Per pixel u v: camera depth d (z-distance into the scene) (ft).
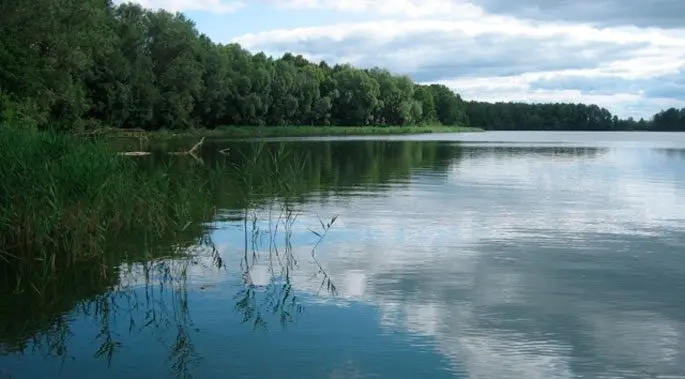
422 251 32.63
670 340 20.16
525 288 25.82
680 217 43.70
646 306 23.53
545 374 17.65
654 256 31.48
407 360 18.51
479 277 27.55
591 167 91.71
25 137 37.65
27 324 21.72
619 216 44.21
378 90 334.44
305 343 19.81
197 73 208.54
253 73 256.73
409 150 140.46
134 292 25.45
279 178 53.57
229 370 17.80
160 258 31.14
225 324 21.62
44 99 114.52
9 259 30.86
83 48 127.65
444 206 48.80
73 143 38.91
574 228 39.34
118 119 188.55
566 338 20.31
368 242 34.99
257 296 24.82
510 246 33.88
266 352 19.07
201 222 41.11
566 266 29.48
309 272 28.45
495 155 123.44
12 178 32.50
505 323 21.68
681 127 548.31
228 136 226.38
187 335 20.61
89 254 31.60
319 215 44.14
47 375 17.53
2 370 17.87
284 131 261.44
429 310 23.06
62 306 23.72
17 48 94.43
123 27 191.83
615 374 17.67
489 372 17.75
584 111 565.53
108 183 37.11
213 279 27.37
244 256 31.50
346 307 23.48
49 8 110.11
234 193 55.72
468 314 22.62
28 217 32.14
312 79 296.71
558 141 230.07
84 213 33.78
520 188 62.13
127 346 19.69
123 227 38.34
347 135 273.95
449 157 115.55
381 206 48.62
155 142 158.71
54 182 32.50
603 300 24.23
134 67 189.57
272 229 38.93
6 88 92.22
